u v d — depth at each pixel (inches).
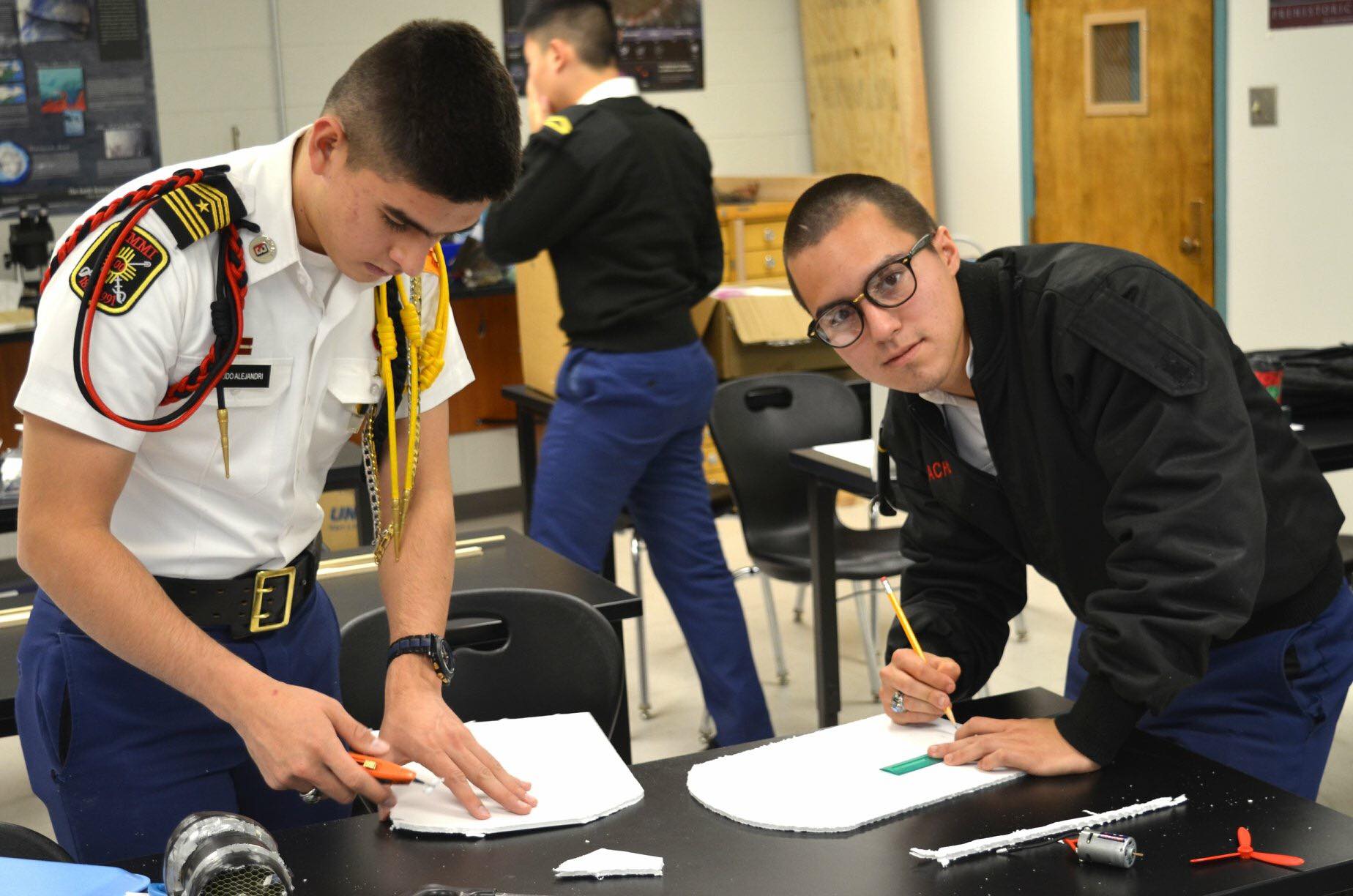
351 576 101.6
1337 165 172.1
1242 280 188.4
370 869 51.2
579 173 121.1
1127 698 56.2
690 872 50.0
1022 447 65.0
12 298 199.9
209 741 61.6
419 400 64.9
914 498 73.1
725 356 183.8
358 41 222.7
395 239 53.8
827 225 61.9
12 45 203.3
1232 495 56.7
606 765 59.5
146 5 209.5
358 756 54.9
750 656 131.9
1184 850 49.9
